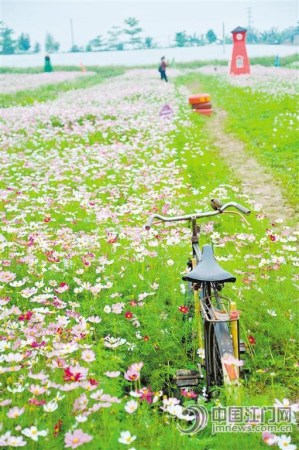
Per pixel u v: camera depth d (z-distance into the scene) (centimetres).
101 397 441
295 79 4462
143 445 436
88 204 1159
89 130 2228
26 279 754
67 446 386
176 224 1019
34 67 9425
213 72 6519
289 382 567
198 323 601
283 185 1419
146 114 2606
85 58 11025
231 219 1080
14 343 536
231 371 446
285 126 2270
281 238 904
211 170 1570
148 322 642
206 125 2608
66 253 838
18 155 1792
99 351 560
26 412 452
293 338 633
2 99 4150
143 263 795
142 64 9531
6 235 994
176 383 529
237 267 802
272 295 703
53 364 497
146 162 1608
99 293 730
